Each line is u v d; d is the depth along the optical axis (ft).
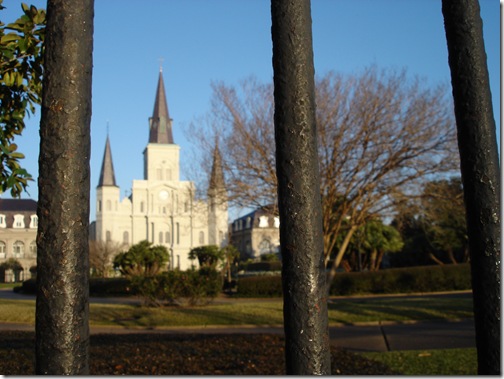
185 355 27.94
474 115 7.60
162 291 63.36
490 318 7.22
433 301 63.05
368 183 65.16
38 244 6.28
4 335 35.32
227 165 69.05
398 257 138.41
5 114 19.77
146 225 291.58
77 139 6.44
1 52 17.42
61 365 6.05
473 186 7.51
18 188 19.81
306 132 7.09
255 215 248.73
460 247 116.78
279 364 26.25
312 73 7.31
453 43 7.87
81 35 6.63
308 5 7.45
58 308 6.12
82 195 6.41
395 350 34.45
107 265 168.76
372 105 64.49
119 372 23.99
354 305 61.26
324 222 67.77
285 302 6.97
